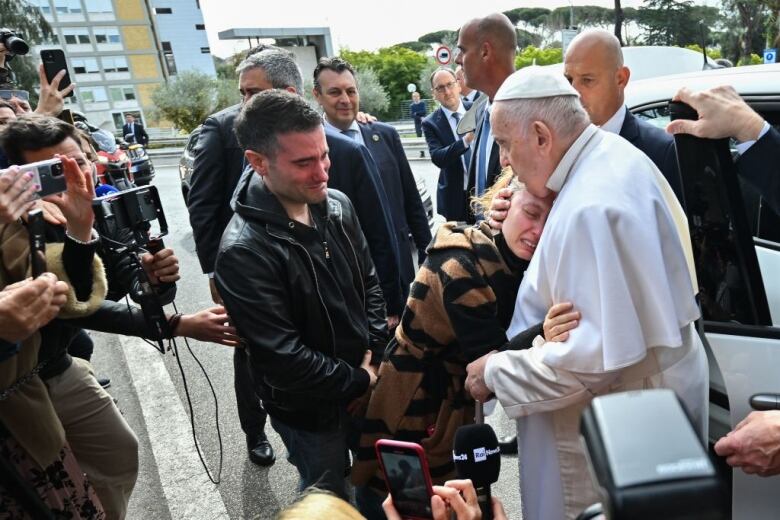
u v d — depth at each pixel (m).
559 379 1.14
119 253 1.87
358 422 1.74
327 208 1.74
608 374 1.11
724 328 1.48
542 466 1.32
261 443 2.67
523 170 1.26
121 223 1.71
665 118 2.12
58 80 2.53
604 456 0.41
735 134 1.37
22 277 1.45
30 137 1.59
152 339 1.86
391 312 2.56
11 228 1.44
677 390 1.17
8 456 1.43
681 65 3.39
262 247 1.53
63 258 1.53
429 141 4.25
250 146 1.53
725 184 1.43
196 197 2.44
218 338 1.89
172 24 65.75
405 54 35.88
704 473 0.38
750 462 1.14
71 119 2.61
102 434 1.83
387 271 2.50
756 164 1.41
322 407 1.67
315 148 1.50
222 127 2.43
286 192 1.55
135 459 1.95
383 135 2.96
